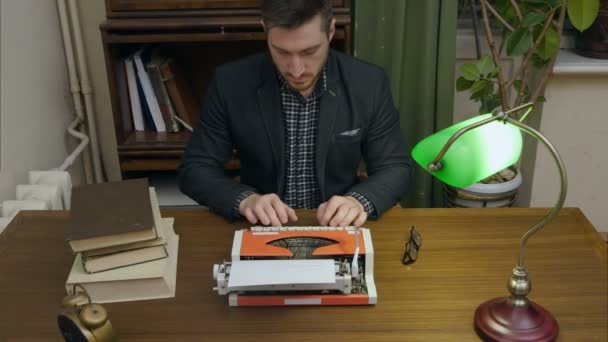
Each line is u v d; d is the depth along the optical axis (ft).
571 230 4.84
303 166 5.93
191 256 4.56
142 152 7.61
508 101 8.30
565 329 3.74
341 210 4.73
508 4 7.48
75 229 3.96
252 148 5.80
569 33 8.64
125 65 7.74
